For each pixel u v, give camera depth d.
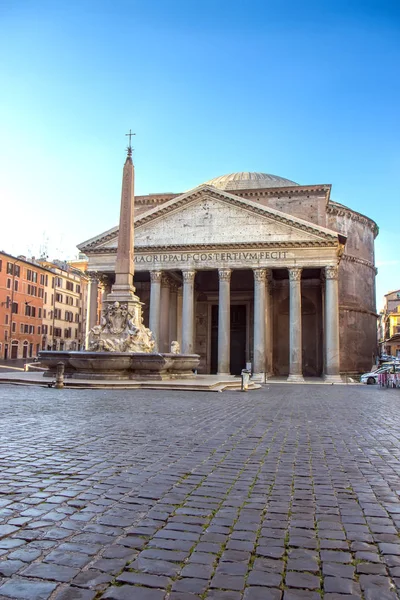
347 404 17.02
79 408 12.32
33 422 9.66
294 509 4.63
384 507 4.74
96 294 41.84
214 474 5.88
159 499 4.82
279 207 47.56
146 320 48.88
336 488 5.39
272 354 46.25
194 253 39.97
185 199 40.56
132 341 23.02
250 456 7.01
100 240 41.75
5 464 6.11
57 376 19.11
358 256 56.75
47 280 74.50
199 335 50.66
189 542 3.76
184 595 2.97
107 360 21.42
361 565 3.43
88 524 4.07
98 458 6.55
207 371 50.00
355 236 56.88
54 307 76.19
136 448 7.29
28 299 69.00
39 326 71.88
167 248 40.12
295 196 47.44
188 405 14.22
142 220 41.03
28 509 4.42
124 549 3.59
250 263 38.88
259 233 39.19
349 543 3.82
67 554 3.48
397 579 3.23
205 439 8.29
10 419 10.03
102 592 2.97
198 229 40.22
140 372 22.27
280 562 3.45
